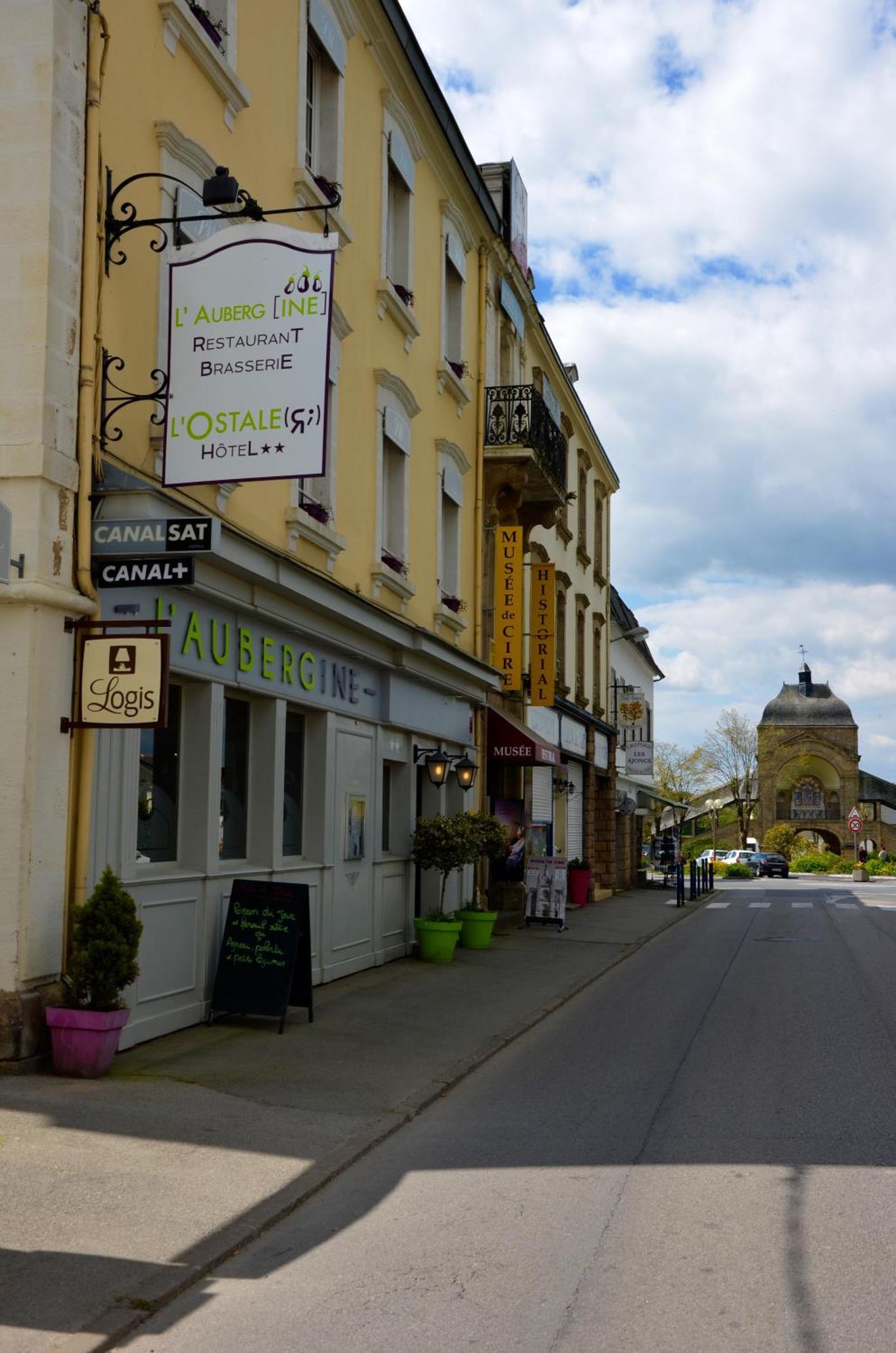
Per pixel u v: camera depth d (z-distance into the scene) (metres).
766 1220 5.57
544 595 23.41
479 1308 4.55
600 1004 12.93
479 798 20.00
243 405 8.31
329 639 12.47
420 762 16.61
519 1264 5.01
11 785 7.64
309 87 12.90
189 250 8.48
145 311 9.09
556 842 27.95
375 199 14.60
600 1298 4.63
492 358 21.08
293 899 9.99
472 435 19.39
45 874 7.79
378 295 14.66
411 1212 5.70
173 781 9.98
